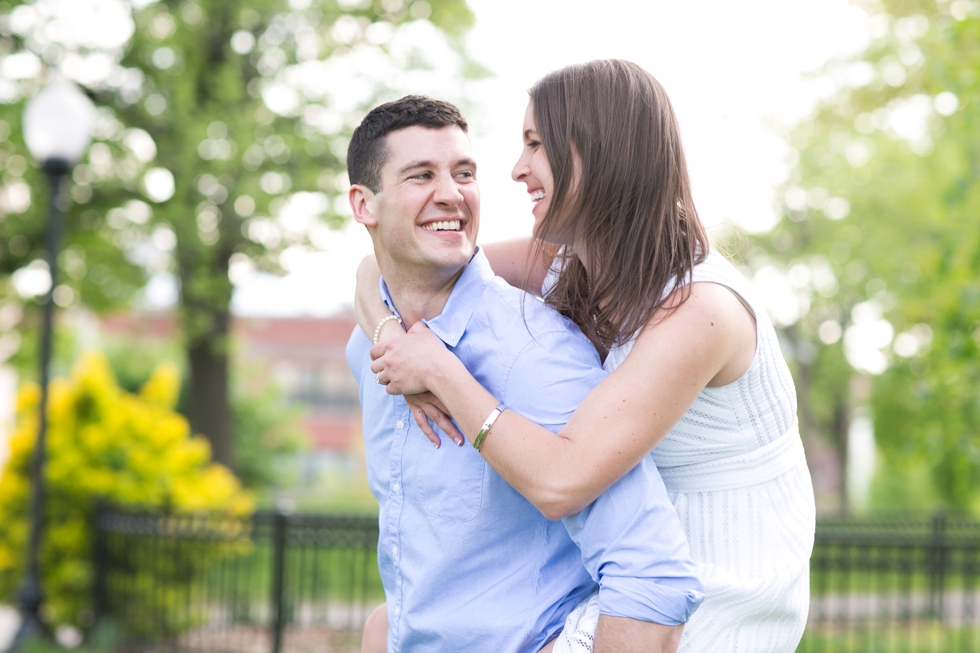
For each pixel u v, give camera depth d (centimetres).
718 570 160
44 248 1121
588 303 175
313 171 1097
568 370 162
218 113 1060
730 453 163
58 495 707
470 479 167
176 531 627
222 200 1095
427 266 174
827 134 1703
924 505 2011
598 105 167
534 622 164
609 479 150
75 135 640
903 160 1678
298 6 1127
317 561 618
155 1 1101
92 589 669
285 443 2388
